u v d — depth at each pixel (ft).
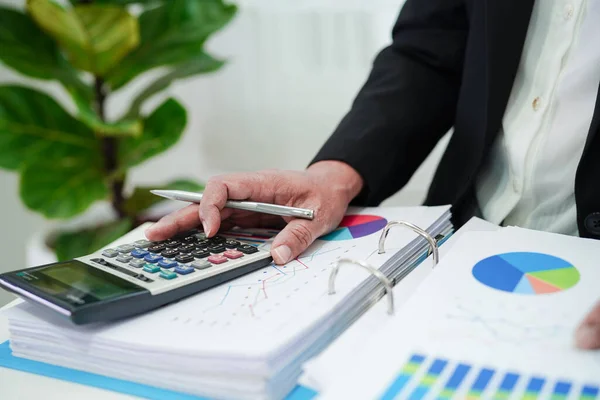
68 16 3.35
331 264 1.56
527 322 1.19
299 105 4.51
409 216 1.97
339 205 1.93
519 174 2.05
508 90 2.06
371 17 4.13
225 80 4.66
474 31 2.18
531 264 1.43
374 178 2.16
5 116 3.78
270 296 1.39
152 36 3.84
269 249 1.68
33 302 1.32
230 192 1.82
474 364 1.07
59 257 3.76
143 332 1.25
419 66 2.43
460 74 2.43
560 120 1.94
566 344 1.11
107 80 3.96
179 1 3.81
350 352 1.18
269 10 4.34
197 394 1.19
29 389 1.26
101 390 1.24
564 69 1.92
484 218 2.21
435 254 1.57
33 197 3.74
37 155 3.85
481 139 2.14
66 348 1.32
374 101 2.35
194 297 1.43
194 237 1.77
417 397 1.00
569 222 1.98
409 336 1.16
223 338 1.18
